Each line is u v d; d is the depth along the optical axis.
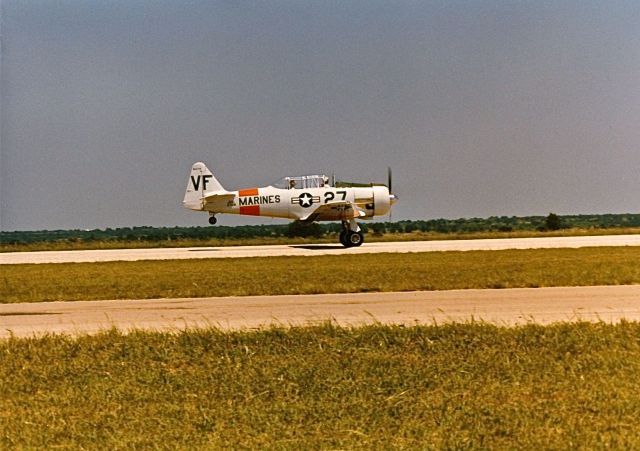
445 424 21.36
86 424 22.20
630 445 19.28
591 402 22.91
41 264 96.44
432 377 26.31
